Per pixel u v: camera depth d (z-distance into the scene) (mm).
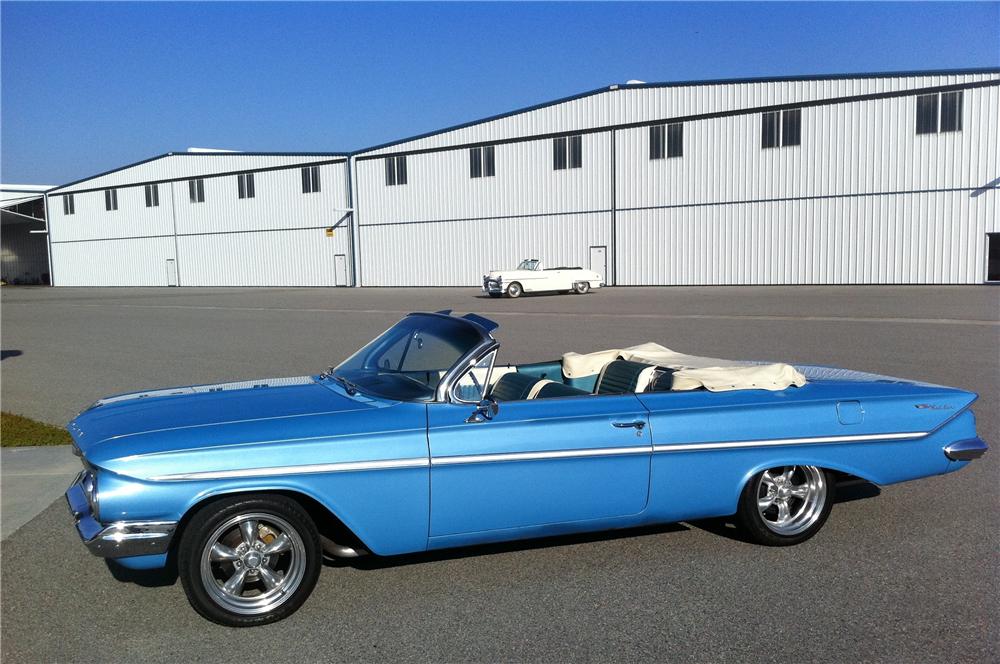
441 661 3420
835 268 33188
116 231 60219
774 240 34562
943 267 30969
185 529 3693
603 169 38875
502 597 4070
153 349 15820
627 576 4324
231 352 14977
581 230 39938
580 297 31297
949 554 4582
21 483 6273
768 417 4559
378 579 4316
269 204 51781
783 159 34062
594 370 5668
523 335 16828
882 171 31859
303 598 3879
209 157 53875
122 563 3602
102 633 3752
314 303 31016
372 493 3896
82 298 40281
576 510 4270
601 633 3660
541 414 4215
